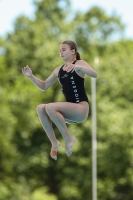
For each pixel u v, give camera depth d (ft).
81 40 383.45
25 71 82.69
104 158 332.39
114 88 346.54
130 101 345.51
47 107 77.66
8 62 371.35
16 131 349.41
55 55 363.97
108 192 338.95
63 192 350.43
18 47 368.48
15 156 341.00
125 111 337.52
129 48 384.47
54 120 77.71
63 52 79.97
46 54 361.71
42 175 359.05
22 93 346.74
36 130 360.69
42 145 357.20
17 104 346.74
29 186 347.97
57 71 81.35
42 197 329.31
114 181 336.49
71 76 78.84
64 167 349.82
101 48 382.83
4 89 337.11
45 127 79.71
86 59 365.20
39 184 358.23
